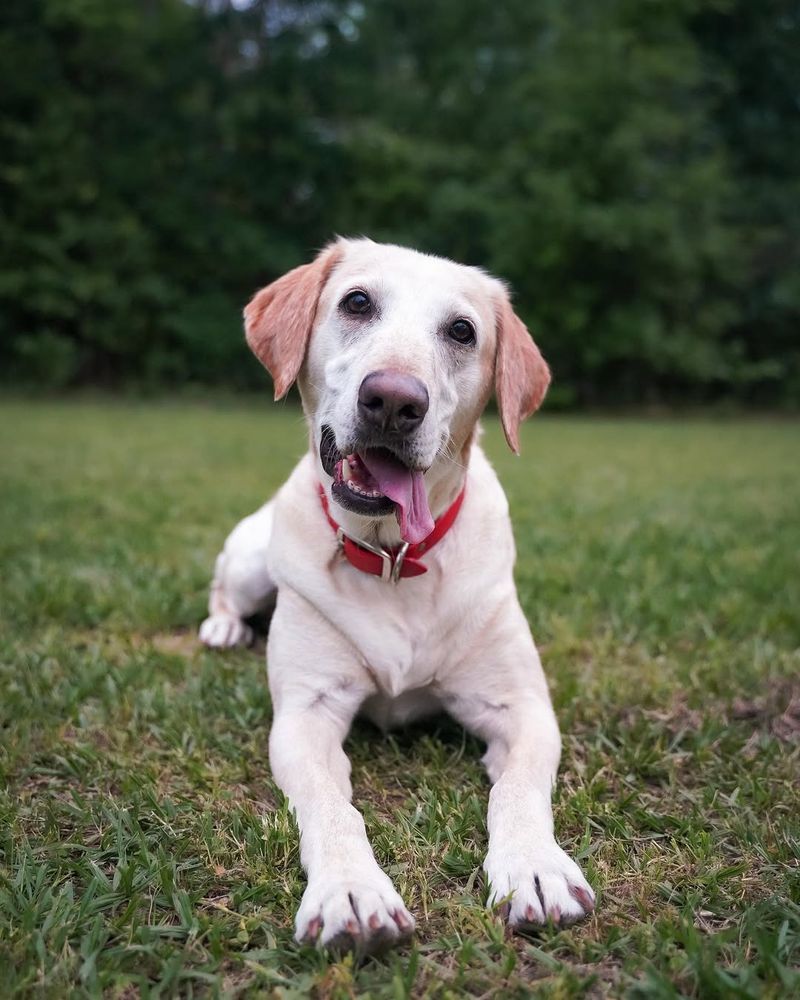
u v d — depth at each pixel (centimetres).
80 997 157
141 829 215
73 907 182
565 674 318
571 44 2178
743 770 248
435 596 259
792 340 2347
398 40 2503
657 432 1612
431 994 160
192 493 697
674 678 316
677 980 164
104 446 1059
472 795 232
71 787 236
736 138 2414
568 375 2255
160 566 459
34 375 2180
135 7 2288
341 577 259
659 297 2173
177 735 267
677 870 200
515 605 273
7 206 2203
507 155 2242
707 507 679
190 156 2369
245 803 228
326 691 258
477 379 273
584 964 170
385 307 262
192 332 2272
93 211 2267
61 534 520
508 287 305
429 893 192
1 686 295
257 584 346
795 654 338
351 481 237
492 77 2420
